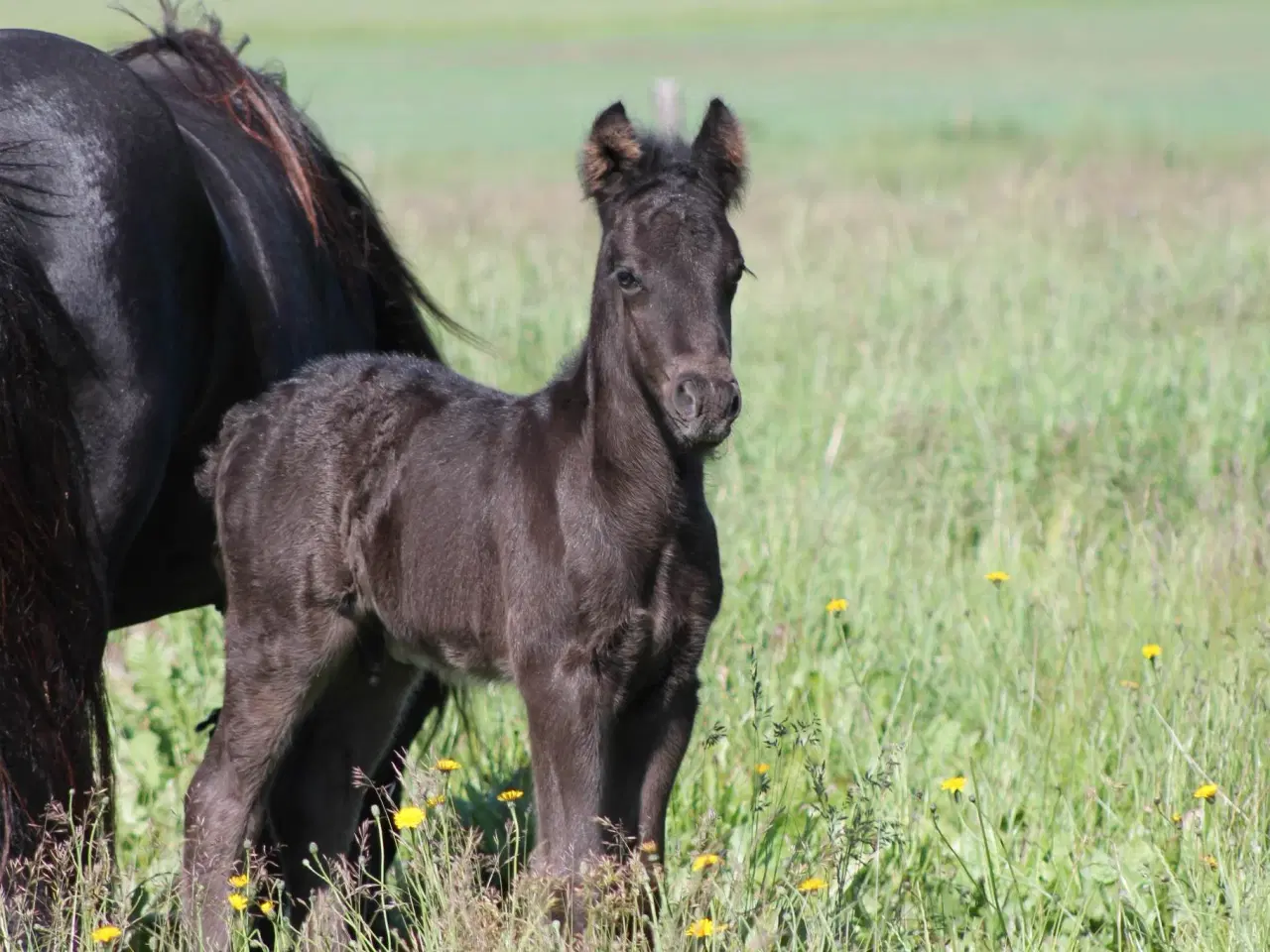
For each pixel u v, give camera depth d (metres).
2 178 7.88
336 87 77.88
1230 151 41.47
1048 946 8.02
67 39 8.69
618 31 111.31
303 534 9.02
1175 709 9.68
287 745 9.16
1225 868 8.03
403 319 11.36
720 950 7.56
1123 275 22.88
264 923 9.43
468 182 40.88
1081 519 13.34
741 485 14.38
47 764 7.70
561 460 8.29
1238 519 12.50
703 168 8.43
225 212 9.55
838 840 8.35
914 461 14.57
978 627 11.45
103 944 7.48
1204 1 121.56
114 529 8.27
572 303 21.55
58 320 7.96
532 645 8.20
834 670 10.98
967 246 26.78
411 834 9.25
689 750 10.34
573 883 7.83
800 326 21.00
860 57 88.88
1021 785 9.47
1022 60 83.88
